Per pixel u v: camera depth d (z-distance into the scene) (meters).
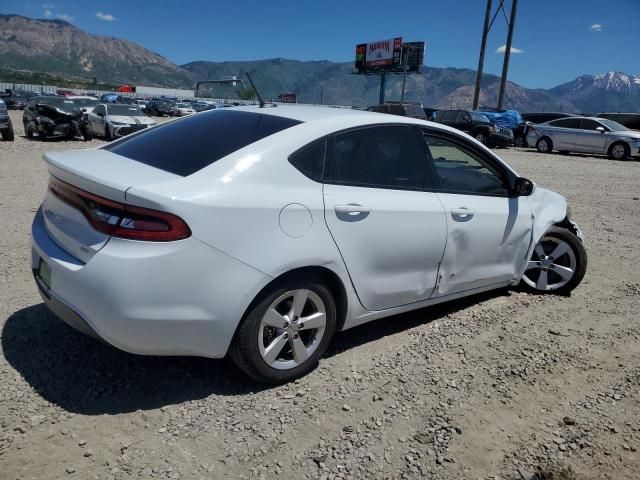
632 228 8.11
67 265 2.74
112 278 2.56
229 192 2.79
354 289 3.32
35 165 12.06
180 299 2.65
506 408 3.09
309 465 2.54
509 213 4.26
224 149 3.05
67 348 3.41
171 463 2.48
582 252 4.85
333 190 3.18
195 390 3.06
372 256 3.34
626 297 5.04
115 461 2.47
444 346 3.80
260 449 2.62
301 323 3.15
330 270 3.14
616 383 3.44
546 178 13.71
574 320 4.41
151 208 2.59
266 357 3.03
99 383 3.06
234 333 2.90
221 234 2.71
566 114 27.27
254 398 3.02
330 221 3.10
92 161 3.07
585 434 2.89
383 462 2.59
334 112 3.58
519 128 26.50
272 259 2.85
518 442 2.80
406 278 3.61
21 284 4.41
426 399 3.13
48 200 3.22
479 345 3.85
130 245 2.59
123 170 2.88
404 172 3.61
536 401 3.19
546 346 3.90
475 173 4.15
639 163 19.64
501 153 21.75
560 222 5.07
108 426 2.71
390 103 26.05
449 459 2.63
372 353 3.64
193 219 2.64
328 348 3.68
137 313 2.59
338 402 3.04
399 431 2.82
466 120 24.61
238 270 2.77
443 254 3.78
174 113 51.16
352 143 3.37
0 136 19.73
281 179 2.99
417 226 3.54
